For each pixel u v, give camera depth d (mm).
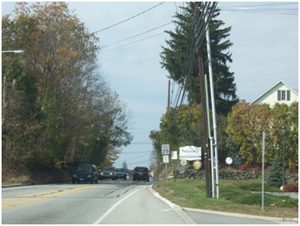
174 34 44969
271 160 33656
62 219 12164
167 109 44406
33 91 36312
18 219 12047
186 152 35406
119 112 64062
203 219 12602
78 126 45312
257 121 33938
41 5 40719
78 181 37375
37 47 38938
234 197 18250
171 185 26719
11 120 34125
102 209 14672
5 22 36125
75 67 42812
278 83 49094
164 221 11953
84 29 43062
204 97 19219
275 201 16938
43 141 39281
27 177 35812
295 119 33406
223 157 36094
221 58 47094
